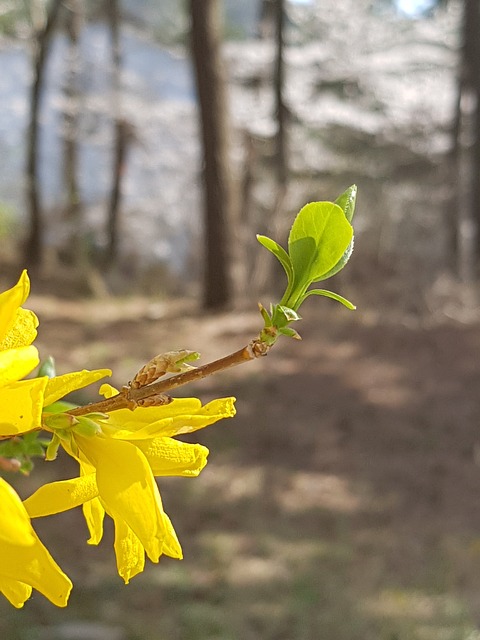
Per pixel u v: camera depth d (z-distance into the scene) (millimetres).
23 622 4809
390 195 19672
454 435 8836
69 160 20719
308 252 766
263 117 19594
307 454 8188
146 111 21344
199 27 12734
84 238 19766
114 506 705
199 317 12789
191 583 5559
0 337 665
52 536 5992
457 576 5926
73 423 719
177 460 747
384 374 10391
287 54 21062
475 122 17484
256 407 9195
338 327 12039
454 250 17656
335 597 5457
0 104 22906
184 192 21906
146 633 4859
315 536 6531
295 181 17625
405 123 20500
